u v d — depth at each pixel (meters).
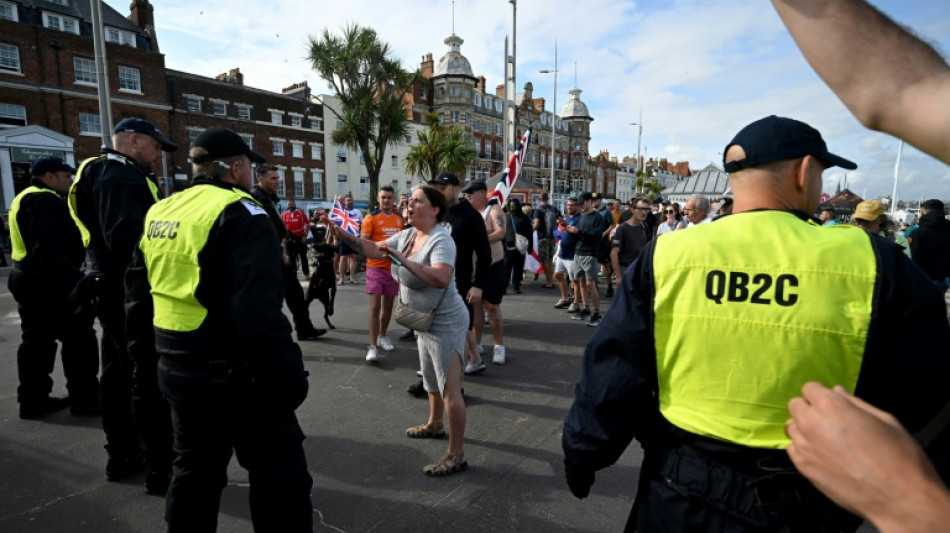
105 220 2.44
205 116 27.11
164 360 1.85
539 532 2.36
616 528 2.40
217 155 1.98
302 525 1.84
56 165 3.61
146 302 2.44
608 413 1.23
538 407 3.85
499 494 2.67
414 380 4.42
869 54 0.72
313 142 32.69
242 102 28.86
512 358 5.11
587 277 6.51
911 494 0.55
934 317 0.93
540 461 3.03
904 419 0.96
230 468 2.94
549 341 5.77
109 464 2.78
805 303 0.99
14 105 20.47
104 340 2.76
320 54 16.95
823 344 0.97
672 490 1.13
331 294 6.06
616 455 1.28
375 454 3.09
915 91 0.67
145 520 2.45
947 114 0.62
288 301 5.55
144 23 26.70
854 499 0.60
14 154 18.25
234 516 2.49
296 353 1.79
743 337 1.04
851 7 0.74
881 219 5.41
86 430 3.40
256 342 1.66
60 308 3.46
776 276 1.03
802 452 0.67
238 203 1.78
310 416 3.66
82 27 22.75
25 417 3.56
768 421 1.03
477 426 3.51
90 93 22.38
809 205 1.19
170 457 2.68
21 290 3.41
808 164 1.14
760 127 1.18
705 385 1.09
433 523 2.42
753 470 1.04
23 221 3.33
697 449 1.12
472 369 4.57
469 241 4.25
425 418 3.64
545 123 56.31
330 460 3.02
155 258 1.85
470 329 4.51
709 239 1.13
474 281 4.26
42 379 3.62
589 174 65.50
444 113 43.69
